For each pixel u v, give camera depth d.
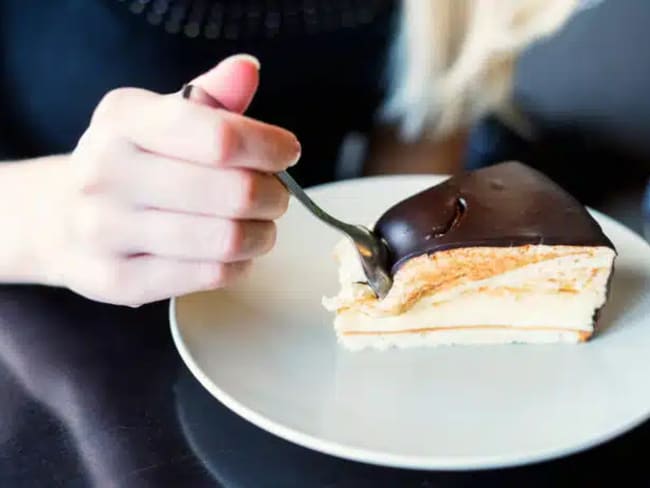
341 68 0.66
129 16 0.60
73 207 0.37
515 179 0.41
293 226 0.46
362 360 0.37
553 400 0.33
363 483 0.31
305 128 0.68
